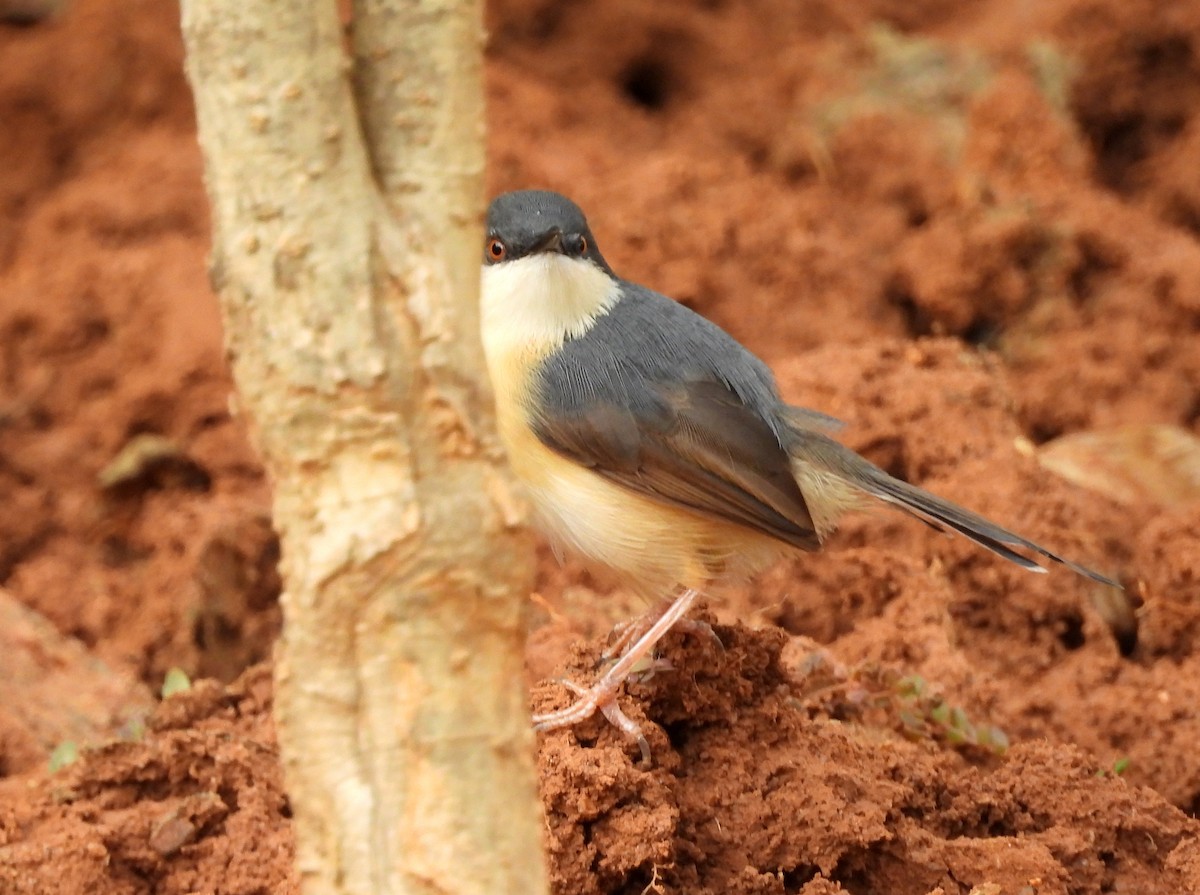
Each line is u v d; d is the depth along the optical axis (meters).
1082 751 9.81
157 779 9.66
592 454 10.04
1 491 15.94
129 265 17.78
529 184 18.69
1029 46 20.94
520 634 6.02
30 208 20.19
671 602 10.10
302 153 5.64
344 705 5.90
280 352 5.71
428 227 5.81
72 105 20.89
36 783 9.92
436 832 5.87
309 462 5.79
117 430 16.30
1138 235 18.14
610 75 22.02
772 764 8.97
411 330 5.76
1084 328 17.22
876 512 10.82
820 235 18.48
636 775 8.27
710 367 10.45
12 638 11.86
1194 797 10.84
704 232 17.73
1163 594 12.87
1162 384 16.56
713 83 22.00
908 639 11.75
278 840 9.21
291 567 5.92
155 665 13.01
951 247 17.45
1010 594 12.60
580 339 10.40
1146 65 21.05
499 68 21.17
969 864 8.48
